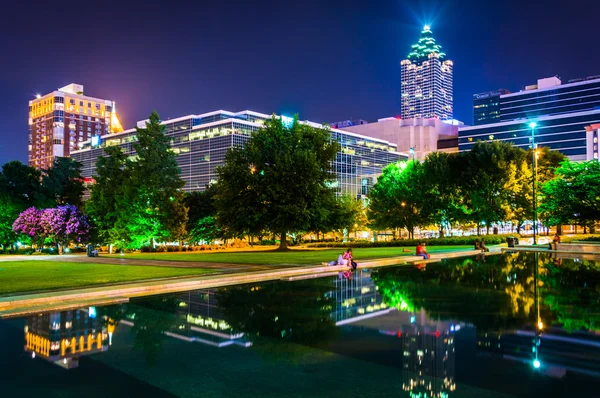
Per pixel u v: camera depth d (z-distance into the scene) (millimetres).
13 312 12195
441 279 19578
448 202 59281
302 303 13500
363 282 18781
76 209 57156
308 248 57438
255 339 9156
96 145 185875
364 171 163000
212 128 144250
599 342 8680
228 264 27562
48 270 23969
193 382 6652
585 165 45156
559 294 14859
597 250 38531
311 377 6809
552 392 6086
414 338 9109
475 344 8602
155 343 8883
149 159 59969
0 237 63125
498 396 5961
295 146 51656
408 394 6059
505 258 32594
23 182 68812
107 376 6953
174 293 15875
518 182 58969
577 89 189500
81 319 11242
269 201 48594
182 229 59969
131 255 42812
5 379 6840
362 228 90812
